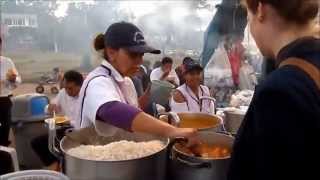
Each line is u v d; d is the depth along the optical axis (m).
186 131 0.99
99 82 1.08
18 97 2.95
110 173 0.83
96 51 1.24
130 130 0.97
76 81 2.70
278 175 0.58
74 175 0.87
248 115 0.63
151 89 1.60
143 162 0.85
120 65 1.18
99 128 1.04
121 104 0.99
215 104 2.09
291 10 0.61
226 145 1.05
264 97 0.59
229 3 2.22
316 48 0.62
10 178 0.86
